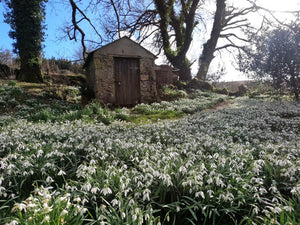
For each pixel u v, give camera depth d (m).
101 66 9.54
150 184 2.15
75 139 3.67
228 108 9.98
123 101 10.13
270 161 2.82
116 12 15.61
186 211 2.10
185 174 2.33
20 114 7.58
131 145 3.27
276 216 1.78
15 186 2.42
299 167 2.46
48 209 1.51
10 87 10.16
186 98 12.55
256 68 12.48
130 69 10.32
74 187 2.04
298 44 10.36
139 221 1.57
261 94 16.16
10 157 2.63
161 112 8.89
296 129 5.60
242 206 2.11
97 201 2.12
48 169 2.67
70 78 14.66
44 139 4.00
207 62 20.67
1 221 1.78
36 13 12.68
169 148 2.97
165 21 17.41
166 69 15.08
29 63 12.81
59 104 9.47
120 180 2.10
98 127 5.10
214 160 2.83
